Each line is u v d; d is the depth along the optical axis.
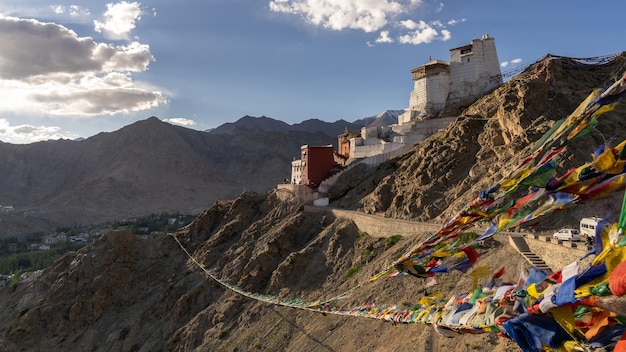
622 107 46.31
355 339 37.47
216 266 68.56
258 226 74.06
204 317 58.31
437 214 50.56
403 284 39.94
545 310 6.94
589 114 6.50
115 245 78.69
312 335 42.38
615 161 6.57
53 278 79.31
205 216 83.56
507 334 7.84
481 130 57.28
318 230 64.94
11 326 72.12
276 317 49.72
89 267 76.69
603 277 6.17
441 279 36.75
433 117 78.38
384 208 59.53
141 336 63.25
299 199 73.00
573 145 41.41
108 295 72.69
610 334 6.50
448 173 54.94
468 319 9.02
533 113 50.94
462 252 10.30
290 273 56.84
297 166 91.56
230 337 51.78
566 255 30.17
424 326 32.47
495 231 8.80
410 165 61.66
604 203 6.94
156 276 74.44
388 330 35.75
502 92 61.69
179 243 79.94
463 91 78.50
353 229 58.56
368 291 42.12
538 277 7.71
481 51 78.44
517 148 47.72
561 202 7.46
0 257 181.62
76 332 69.25
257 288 59.22
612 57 60.97
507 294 8.20
